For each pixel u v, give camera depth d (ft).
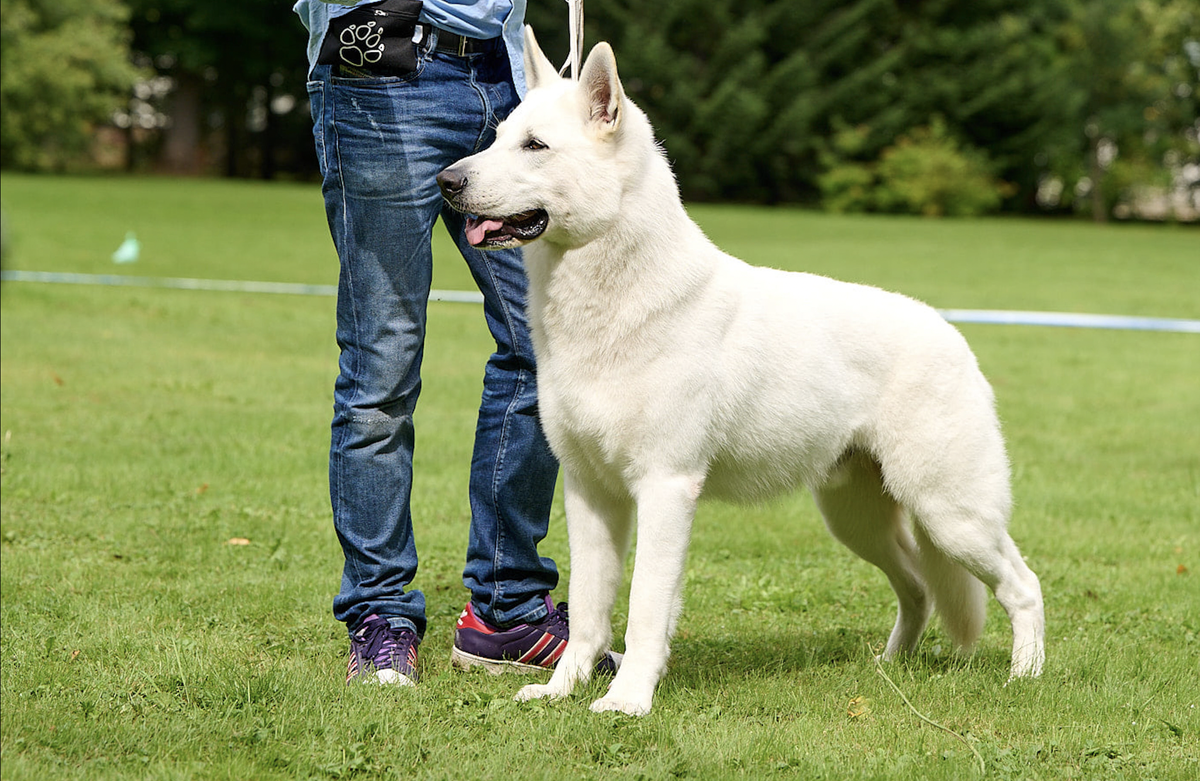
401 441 12.69
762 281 12.65
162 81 156.66
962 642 13.99
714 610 16.11
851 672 13.26
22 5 121.29
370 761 10.16
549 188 11.39
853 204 138.72
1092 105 147.64
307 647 13.62
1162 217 159.74
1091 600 16.80
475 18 12.26
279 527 19.29
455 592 16.62
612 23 140.97
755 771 10.21
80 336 37.58
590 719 11.07
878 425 13.19
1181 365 40.52
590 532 12.37
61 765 9.82
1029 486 24.07
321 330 41.78
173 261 60.85
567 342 11.76
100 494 20.80
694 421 11.68
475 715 11.33
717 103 138.72
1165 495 23.61
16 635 13.42
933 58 143.43
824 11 141.69
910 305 13.50
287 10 142.10
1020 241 97.35
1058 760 10.85
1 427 25.68
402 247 12.25
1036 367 39.68
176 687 11.71
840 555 19.12
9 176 116.57
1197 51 145.89
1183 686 12.94
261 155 157.17
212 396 30.35
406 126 12.05
